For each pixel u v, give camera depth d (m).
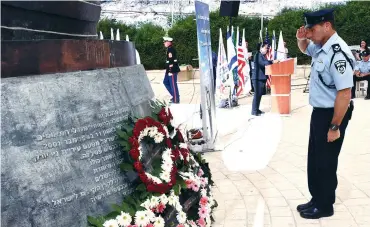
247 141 6.70
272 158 5.65
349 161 5.36
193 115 8.11
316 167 3.63
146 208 2.47
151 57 21.25
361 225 3.50
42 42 2.31
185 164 3.00
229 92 10.26
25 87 2.19
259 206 3.95
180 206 2.65
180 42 20.69
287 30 18.88
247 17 20.28
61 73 2.38
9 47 2.16
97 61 2.68
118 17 23.11
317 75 3.49
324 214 3.68
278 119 8.40
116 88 2.71
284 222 3.60
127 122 2.67
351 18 17.91
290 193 4.29
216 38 20.06
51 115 2.26
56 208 2.21
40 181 2.16
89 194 2.36
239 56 11.78
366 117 8.30
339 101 3.31
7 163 2.08
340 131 3.54
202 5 5.93
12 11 2.21
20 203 2.09
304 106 10.14
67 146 2.30
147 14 23.06
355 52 11.13
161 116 2.95
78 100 2.40
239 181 4.73
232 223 3.58
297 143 6.45
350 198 4.11
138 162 2.50
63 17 2.60
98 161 2.44
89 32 2.98
